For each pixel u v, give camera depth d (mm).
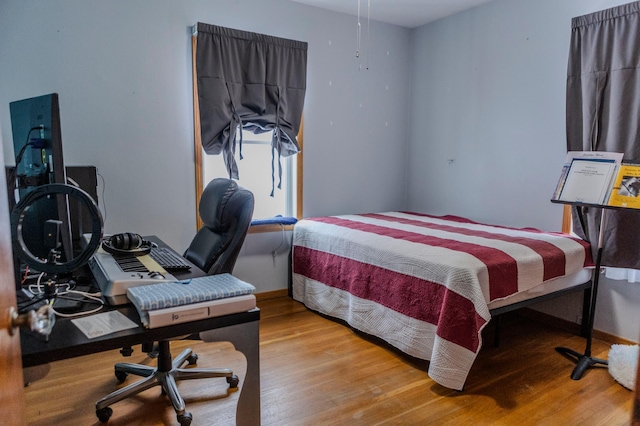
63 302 1317
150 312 1146
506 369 2400
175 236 3186
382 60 4062
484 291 2113
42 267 1318
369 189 4137
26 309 1251
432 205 4121
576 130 2838
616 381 2248
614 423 1894
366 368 2389
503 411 1980
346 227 3115
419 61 4160
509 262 2236
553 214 3105
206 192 2283
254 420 1385
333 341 2752
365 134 4043
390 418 1922
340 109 3850
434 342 2186
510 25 3328
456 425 1872
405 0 3455
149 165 3039
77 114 2766
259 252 3551
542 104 3145
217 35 3053
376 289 2639
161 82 3025
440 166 4008
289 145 3494
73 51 2719
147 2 2920
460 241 2578
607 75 2648
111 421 1869
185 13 3057
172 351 2572
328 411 1970
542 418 1927
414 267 2367
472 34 3627
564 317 3006
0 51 2523
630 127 2562
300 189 3689
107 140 2877
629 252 2561
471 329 2053
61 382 2180
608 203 2244
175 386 1954
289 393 2119
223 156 3199
